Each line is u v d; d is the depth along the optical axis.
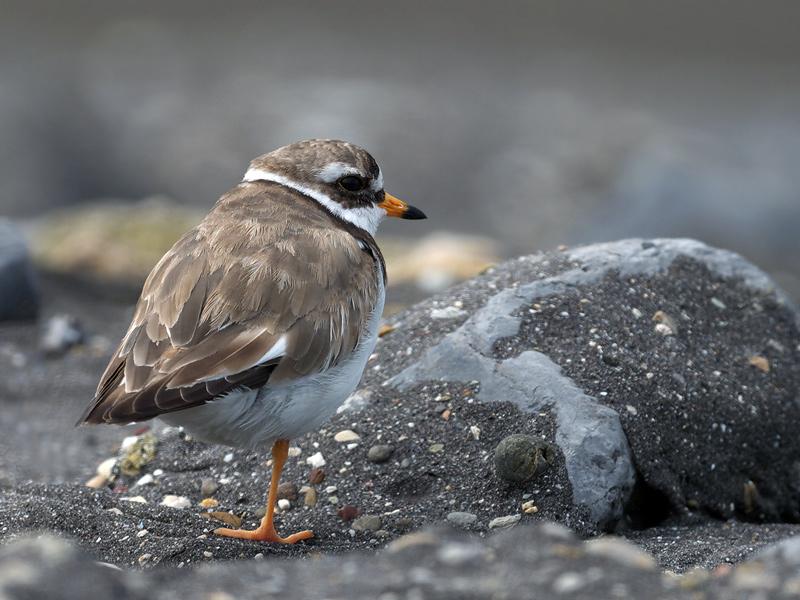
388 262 19.70
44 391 14.22
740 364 11.01
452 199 30.20
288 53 42.12
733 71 42.41
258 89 37.00
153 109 34.78
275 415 8.66
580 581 6.12
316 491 10.00
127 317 17.36
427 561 6.42
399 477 9.97
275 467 9.21
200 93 36.44
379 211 10.35
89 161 31.56
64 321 15.87
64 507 9.56
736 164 30.44
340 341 8.86
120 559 8.94
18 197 29.52
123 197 30.19
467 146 33.50
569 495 9.47
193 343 8.43
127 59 40.16
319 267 8.95
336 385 8.95
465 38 45.97
